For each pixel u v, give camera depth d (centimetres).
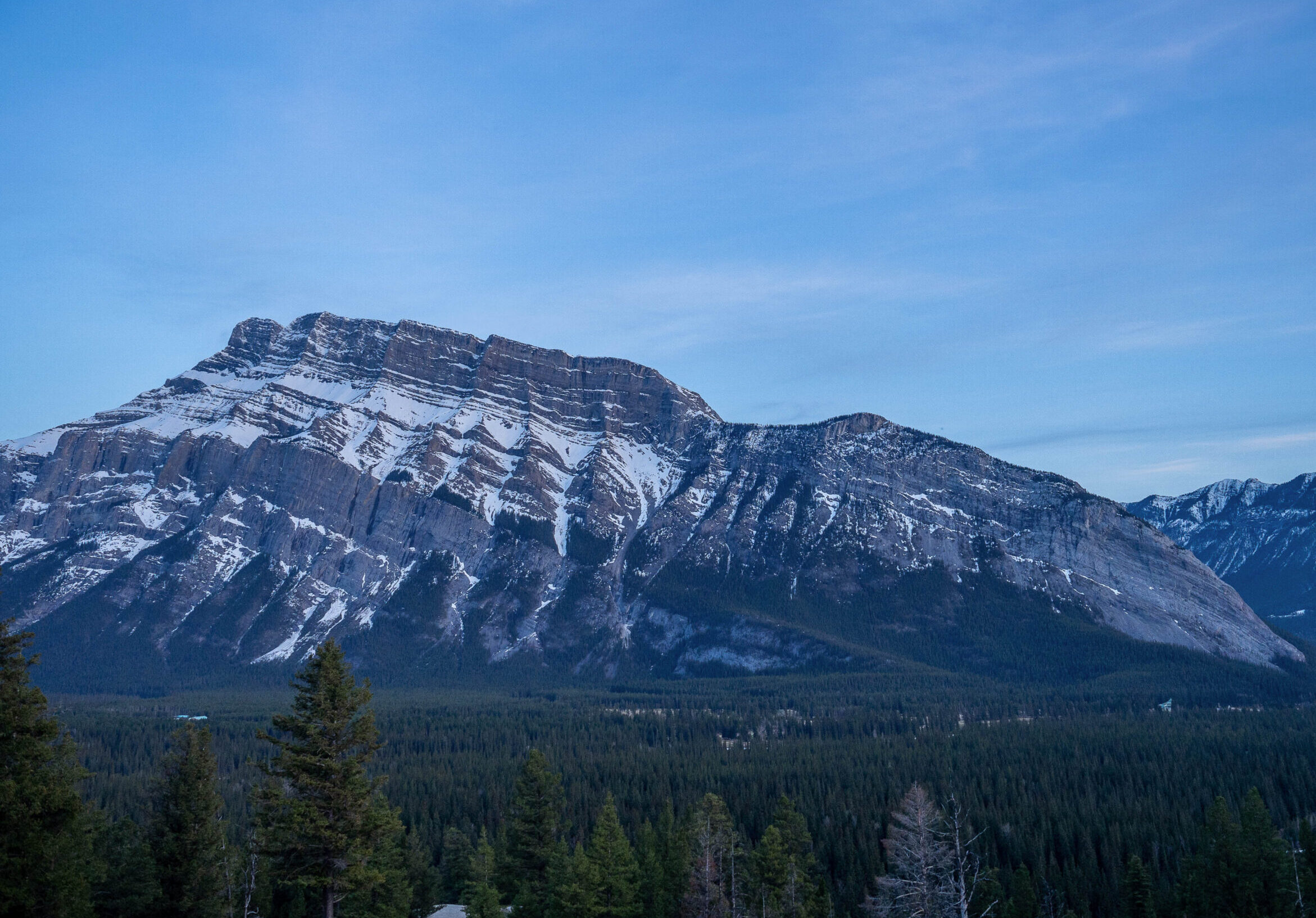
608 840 11931
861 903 14225
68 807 6581
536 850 12338
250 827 12756
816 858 15050
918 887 8644
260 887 10588
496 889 13150
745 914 11106
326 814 7906
